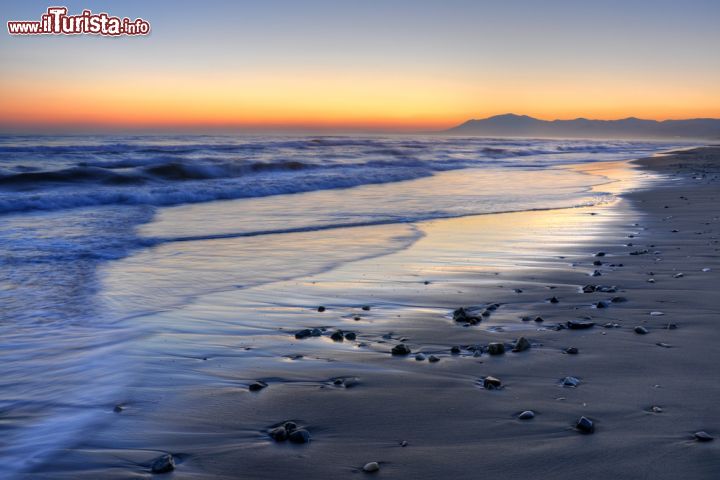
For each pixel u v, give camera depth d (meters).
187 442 2.88
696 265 7.14
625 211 12.82
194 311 5.36
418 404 3.31
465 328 4.85
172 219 11.41
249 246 8.78
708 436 2.79
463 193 16.92
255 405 3.32
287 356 4.19
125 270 7.02
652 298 5.64
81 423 3.07
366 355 4.20
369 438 2.90
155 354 4.20
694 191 16.88
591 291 5.97
